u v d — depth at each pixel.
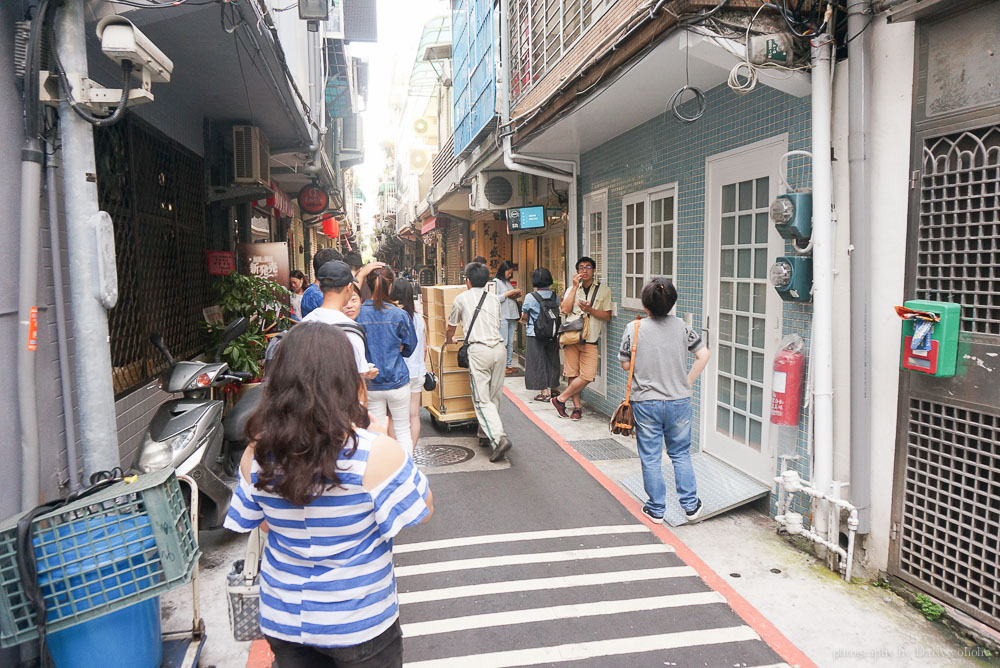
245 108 6.86
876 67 3.42
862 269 3.46
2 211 2.70
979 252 2.93
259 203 11.27
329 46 11.91
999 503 2.88
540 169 8.30
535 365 7.45
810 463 3.85
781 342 4.18
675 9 3.66
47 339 3.06
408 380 4.73
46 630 2.18
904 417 3.33
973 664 2.84
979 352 2.93
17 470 2.75
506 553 4.04
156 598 2.60
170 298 5.94
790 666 2.88
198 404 4.04
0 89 2.71
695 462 5.26
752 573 3.71
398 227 31.23
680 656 2.96
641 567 3.82
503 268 10.20
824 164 3.58
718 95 4.99
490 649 3.04
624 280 6.96
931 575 3.22
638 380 4.27
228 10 3.72
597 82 5.05
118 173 4.66
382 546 1.75
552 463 5.79
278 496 1.66
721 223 5.04
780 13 3.56
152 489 2.30
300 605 1.67
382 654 1.75
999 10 2.79
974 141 2.94
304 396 1.61
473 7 9.52
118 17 2.72
